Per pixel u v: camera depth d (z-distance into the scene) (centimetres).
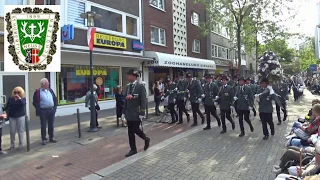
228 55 3275
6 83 1060
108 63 1505
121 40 1555
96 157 632
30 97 1130
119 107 987
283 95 1062
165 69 2078
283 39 2300
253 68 4819
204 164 564
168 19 2072
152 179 489
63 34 1209
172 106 1059
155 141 773
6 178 514
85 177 507
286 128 925
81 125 1014
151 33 1894
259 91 1054
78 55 1311
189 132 879
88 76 1407
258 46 2723
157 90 1257
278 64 1711
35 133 887
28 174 533
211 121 1104
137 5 1725
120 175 511
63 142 770
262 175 496
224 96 866
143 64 1786
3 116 668
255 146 697
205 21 2670
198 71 2545
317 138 456
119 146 724
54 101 773
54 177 515
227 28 2483
